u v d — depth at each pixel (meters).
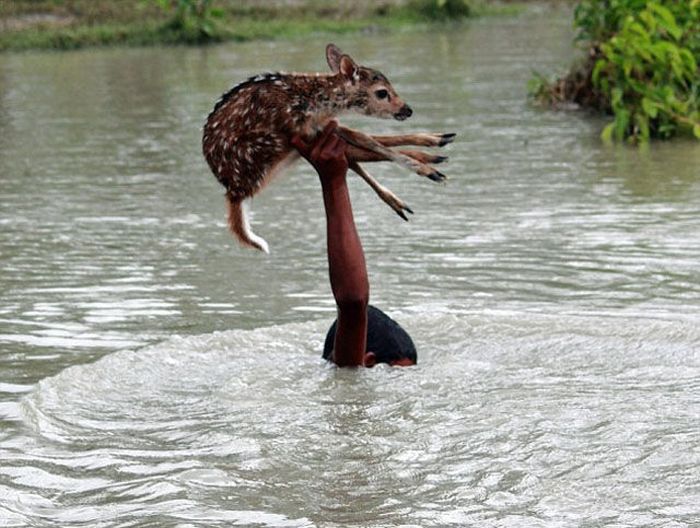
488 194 15.16
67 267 11.82
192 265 11.83
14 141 20.19
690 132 19.25
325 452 6.94
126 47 34.75
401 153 8.30
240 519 6.09
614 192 15.03
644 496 6.23
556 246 12.23
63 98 25.11
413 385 8.07
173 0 37.75
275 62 29.50
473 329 9.30
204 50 33.19
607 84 20.16
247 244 8.50
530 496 6.27
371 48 32.31
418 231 13.16
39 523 6.11
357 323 8.32
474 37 34.59
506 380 8.13
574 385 7.99
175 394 8.05
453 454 6.85
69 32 35.28
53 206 14.98
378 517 6.07
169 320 9.95
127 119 22.22
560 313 9.81
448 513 6.10
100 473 6.73
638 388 7.89
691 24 19.77
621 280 10.84
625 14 20.52
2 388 8.30
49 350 9.18
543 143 18.94
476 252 12.09
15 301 10.60
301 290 10.83
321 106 8.27
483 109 22.39
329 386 8.08
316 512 6.15
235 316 10.03
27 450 7.09
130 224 13.83
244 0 40.41
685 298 10.17
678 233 12.62
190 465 6.80
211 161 8.45
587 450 6.83
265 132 8.28
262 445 7.06
